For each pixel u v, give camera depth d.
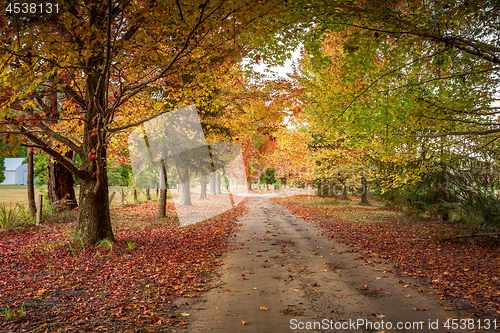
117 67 6.09
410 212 13.90
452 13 5.06
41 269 6.17
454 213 12.09
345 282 5.71
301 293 5.09
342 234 11.21
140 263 6.80
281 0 4.48
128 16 5.16
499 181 10.75
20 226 10.32
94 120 7.98
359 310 4.37
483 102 7.32
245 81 11.00
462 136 8.55
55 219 12.09
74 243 8.01
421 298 4.86
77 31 4.43
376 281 5.77
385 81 7.25
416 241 9.70
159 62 5.34
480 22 6.05
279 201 28.33
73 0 4.43
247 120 12.09
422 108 7.12
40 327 3.59
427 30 5.20
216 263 7.10
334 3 4.81
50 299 4.59
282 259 7.53
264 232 11.80
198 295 4.99
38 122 6.99
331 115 7.96
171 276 5.91
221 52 5.74
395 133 8.27
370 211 18.61
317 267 6.78
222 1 4.29
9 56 3.87
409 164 10.76
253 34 5.48
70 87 8.07
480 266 6.79
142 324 3.84
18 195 29.22
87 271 6.04
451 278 5.92
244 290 5.24
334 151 15.44
